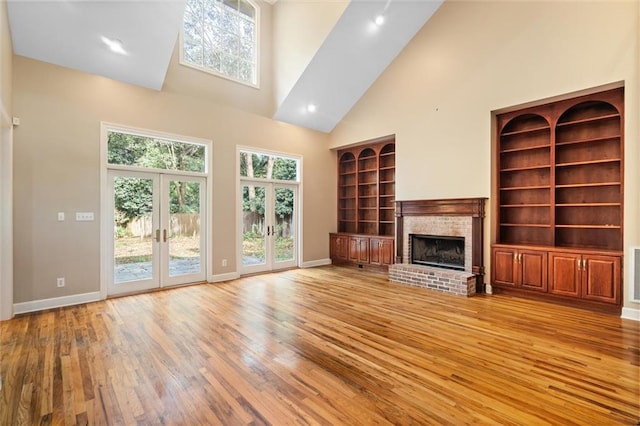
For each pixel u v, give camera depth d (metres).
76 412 1.94
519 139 4.86
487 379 2.32
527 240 4.81
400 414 1.92
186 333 3.18
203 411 1.95
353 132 6.90
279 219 6.69
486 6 4.76
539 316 3.72
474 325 3.43
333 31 5.23
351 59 5.80
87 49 4.07
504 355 2.71
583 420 1.86
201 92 5.45
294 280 5.68
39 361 2.59
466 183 5.01
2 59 3.15
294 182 6.87
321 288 5.09
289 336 3.12
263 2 6.36
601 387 2.21
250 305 4.16
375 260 6.55
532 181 4.74
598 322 3.51
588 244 4.24
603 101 3.97
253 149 6.13
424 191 5.58
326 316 3.72
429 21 5.51
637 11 3.52
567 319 3.61
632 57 3.55
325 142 7.43
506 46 4.54
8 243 3.64
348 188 7.68
